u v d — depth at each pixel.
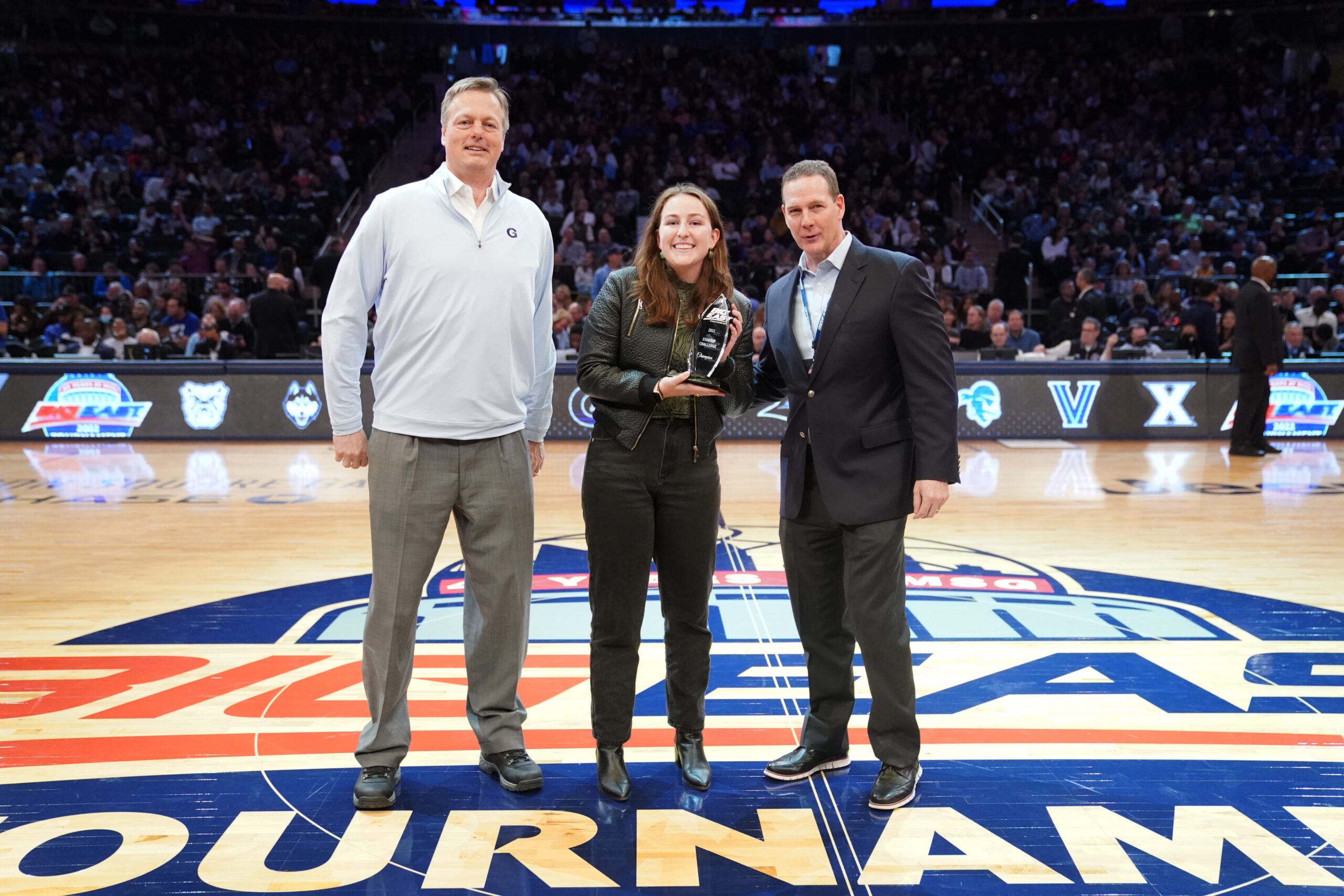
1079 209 14.40
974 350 10.08
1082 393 9.52
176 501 6.57
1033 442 9.35
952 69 17.70
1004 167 15.81
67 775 2.63
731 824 2.39
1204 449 8.92
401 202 2.47
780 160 15.85
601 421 2.50
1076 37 18.44
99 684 3.31
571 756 2.80
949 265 13.04
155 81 16.73
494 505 2.56
